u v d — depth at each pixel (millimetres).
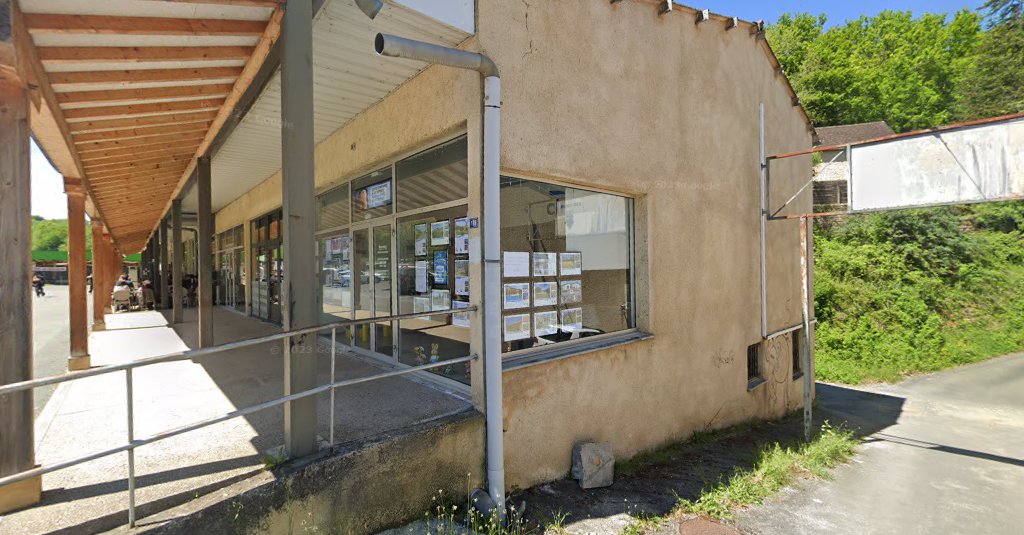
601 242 5016
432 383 4562
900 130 33781
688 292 5645
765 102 7453
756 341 6875
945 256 16953
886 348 13422
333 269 6820
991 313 15688
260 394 4465
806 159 9219
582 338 4762
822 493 4691
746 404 6641
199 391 4582
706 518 3875
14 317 2426
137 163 6602
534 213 4406
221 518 2422
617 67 4887
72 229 6059
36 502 2412
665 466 4852
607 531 3518
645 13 5234
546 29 4246
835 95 34625
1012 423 8234
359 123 5504
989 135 4809
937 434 7465
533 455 4023
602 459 4281
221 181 9203
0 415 2355
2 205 2428
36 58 2891
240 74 4043
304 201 3082
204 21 3119
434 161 4621
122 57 3197
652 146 5250
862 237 18000
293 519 2689
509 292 4168
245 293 11641
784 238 8062
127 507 2367
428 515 3223
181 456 2963
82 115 4098
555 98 4297
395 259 5316
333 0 3223
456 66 3436
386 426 3422
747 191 6785
